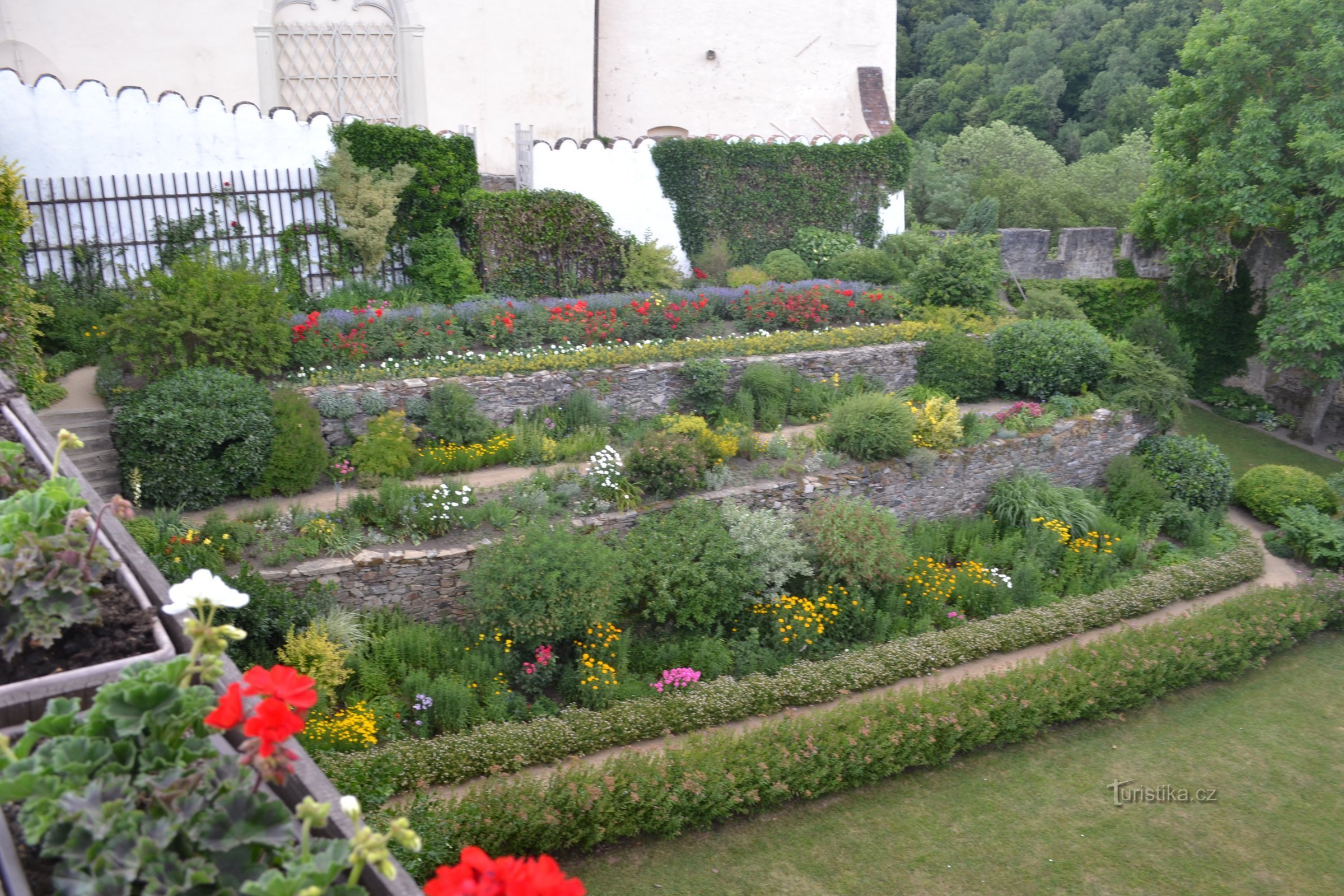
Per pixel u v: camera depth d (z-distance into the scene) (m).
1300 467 19.70
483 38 19.83
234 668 3.68
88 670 3.42
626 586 10.71
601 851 8.09
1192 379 23.19
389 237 16.55
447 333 14.46
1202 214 20.36
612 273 18.38
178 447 10.58
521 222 17.17
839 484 13.28
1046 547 14.03
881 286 20.09
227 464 10.91
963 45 44.09
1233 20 19.39
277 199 15.38
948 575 13.02
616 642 10.44
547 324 15.49
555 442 13.34
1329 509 16.62
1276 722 11.15
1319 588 13.37
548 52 20.41
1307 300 18.64
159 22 17.61
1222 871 8.62
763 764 8.58
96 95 14.27
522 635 9.93
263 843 2.62
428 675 9.56
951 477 14.55
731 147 20.25
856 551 11.85
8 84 13.70
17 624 3.46
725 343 15.86
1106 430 16.39
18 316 10.80
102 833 2.49
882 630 11.70
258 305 12.39
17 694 3.29
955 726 9.58
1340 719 11.28
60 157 14.21
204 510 10.92
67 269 13.91
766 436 14.66
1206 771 10.09
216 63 18.12
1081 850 8.73
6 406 6.16
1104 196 30.30
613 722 9.23
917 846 8.58
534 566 9.99
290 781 3.10
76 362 12.73
